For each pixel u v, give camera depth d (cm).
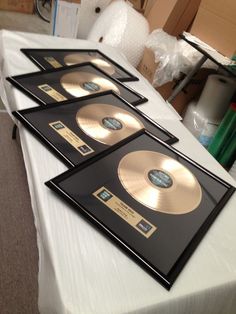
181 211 66
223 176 85
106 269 50
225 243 63
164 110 108
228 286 56
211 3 154
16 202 148
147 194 67
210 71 191
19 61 104
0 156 169
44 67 104
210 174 81
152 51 182
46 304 50
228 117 169
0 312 108
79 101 90
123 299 47
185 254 57
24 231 137
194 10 178
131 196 65
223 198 74
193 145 94
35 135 72
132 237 56
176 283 52
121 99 99
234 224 69
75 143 74
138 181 69
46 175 64
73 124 80
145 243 56
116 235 55
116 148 76
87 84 102
